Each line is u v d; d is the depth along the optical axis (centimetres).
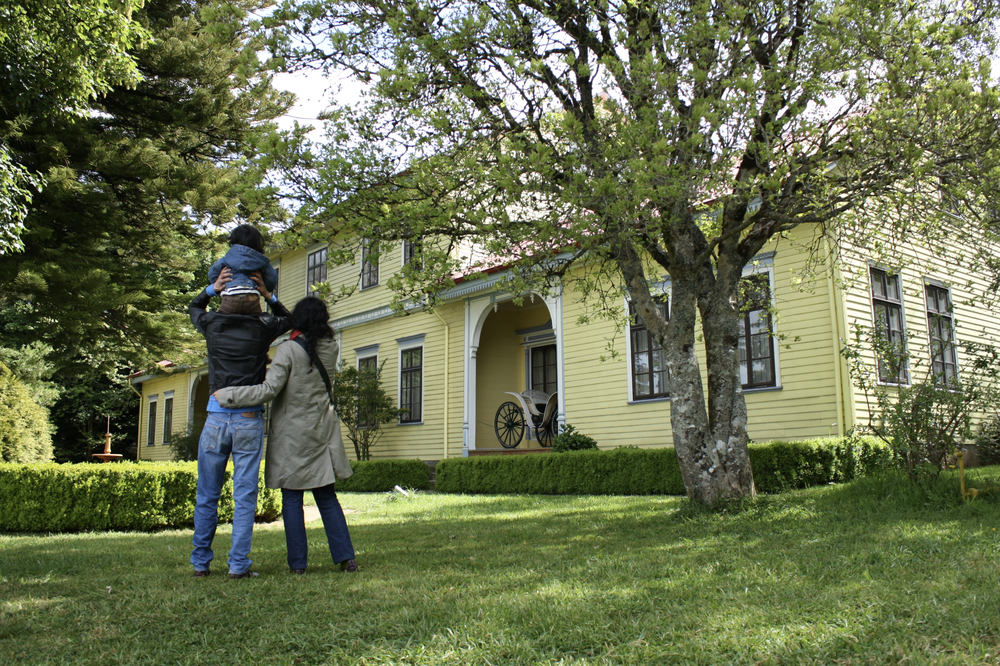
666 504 776
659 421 1205
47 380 2194
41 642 285
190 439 2378
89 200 1050
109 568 463
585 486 1079
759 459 852
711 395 675
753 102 554
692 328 671
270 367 422
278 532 698
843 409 984
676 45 583
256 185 632
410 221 598
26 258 998
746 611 297
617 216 536
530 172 573
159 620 316
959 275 1278
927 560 387
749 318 1108
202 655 269
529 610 309
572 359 1363
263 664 258
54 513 743
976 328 1292
